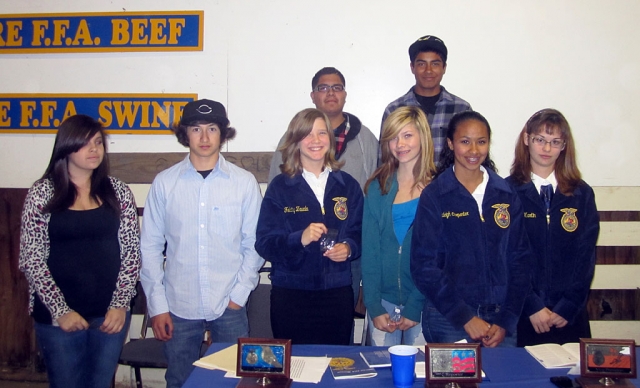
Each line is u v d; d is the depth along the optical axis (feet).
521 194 6.94
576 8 9.75
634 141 9.91
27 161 10.35
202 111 6.86
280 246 6.57
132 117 10.19
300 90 10.04
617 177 9.96
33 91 10.30
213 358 5.11
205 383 4.60
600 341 4.63
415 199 6.97
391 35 9.91
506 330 6.20
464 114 6.72
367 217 7.11
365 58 9.95
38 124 10.28
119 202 6.84
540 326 6.59
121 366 10.55
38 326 6.51
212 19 10.03
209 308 7.00
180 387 7.10
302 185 6.89
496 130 9.99
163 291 7.14
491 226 6.43
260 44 10.02
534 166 7.04
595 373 4.57
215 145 7.01
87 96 10.19
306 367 4.91
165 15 10.05
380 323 6.82
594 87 9.85
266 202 6.97
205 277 7.01
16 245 10.34
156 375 10.48
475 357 4.53
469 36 9.86
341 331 6.80
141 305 10.28
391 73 9.95
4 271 10.37
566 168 6.91
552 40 9.81
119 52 10.14
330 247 6.37
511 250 6.43
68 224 6.42
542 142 6.82
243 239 7.28
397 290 6.97
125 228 6.88
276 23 9.98
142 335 9.46
